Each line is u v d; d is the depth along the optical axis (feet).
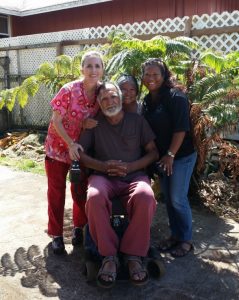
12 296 9.50
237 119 13.99
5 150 26.12
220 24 21.85
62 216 11.59
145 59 14.83
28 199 16.55
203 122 13.21
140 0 33.09
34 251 11.79
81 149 10.37
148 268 10.28
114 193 10.18
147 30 24.90
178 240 11.69
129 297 9.41
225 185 16.35
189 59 16.01
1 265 10.99
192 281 10.09
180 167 10.98
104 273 9.16
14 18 42.14
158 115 10.77
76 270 10.69
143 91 14.60
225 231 13.08
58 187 11.27
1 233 13.10
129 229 9.46
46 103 30.81
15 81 32.63
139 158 10.78
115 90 10.04
